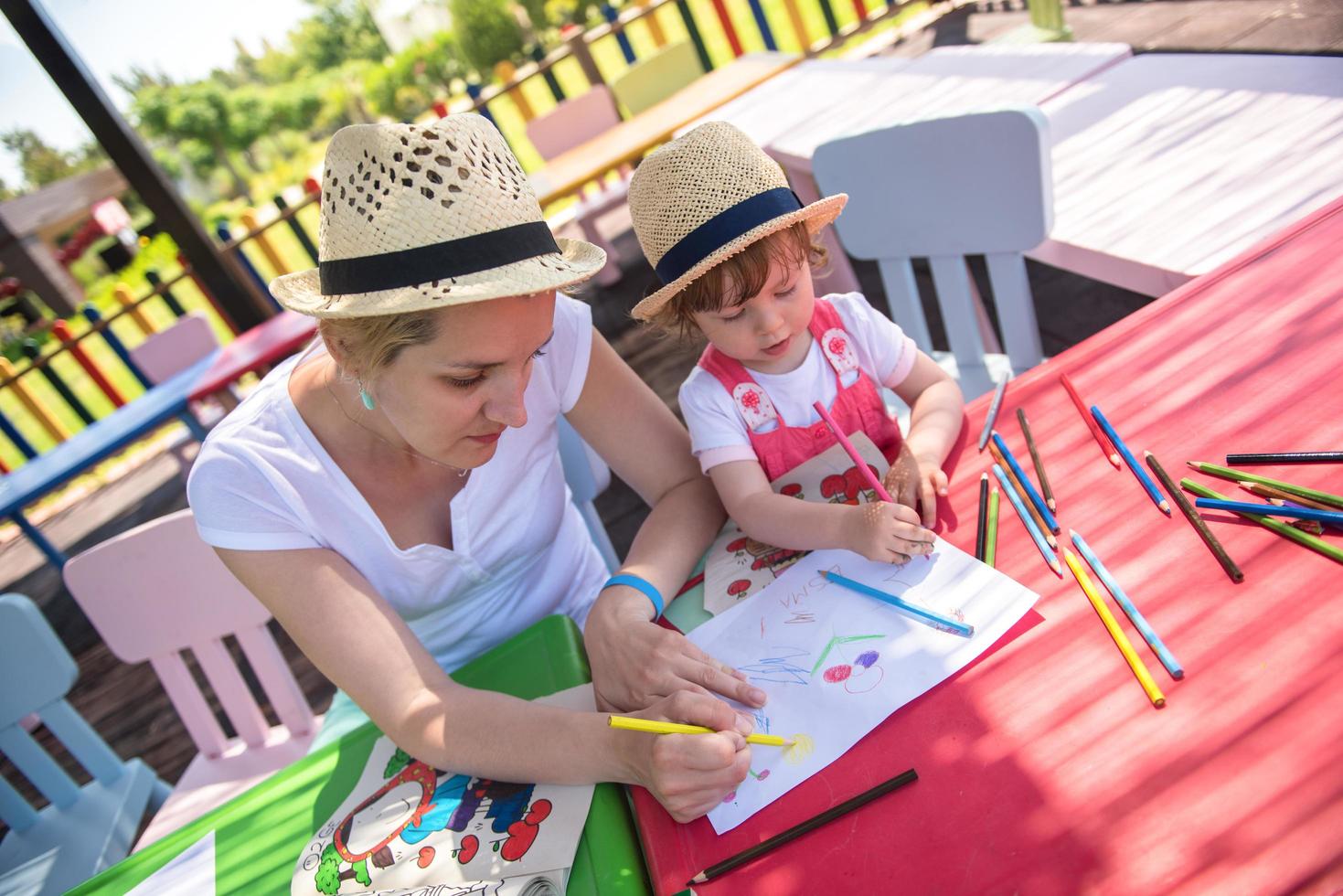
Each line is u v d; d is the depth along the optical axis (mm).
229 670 1755
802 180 2902
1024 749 801
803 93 3434
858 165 1731
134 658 1721
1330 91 1721
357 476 1215
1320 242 1244
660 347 4340
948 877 726
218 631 1725
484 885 880
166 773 3125
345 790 1103
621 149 4613
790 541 1197
